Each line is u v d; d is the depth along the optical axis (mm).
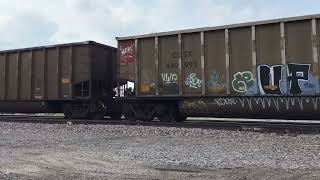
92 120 19641
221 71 16797
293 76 15203
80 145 11844
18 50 23688
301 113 15172
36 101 23016
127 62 19328
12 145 12000
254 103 15977
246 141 12156
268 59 15727
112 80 22672
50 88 22500
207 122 18297
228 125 15508
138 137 13812
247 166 8180
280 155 9477
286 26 15398
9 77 24094
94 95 21469
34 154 10188
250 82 16078
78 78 21562
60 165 8664
